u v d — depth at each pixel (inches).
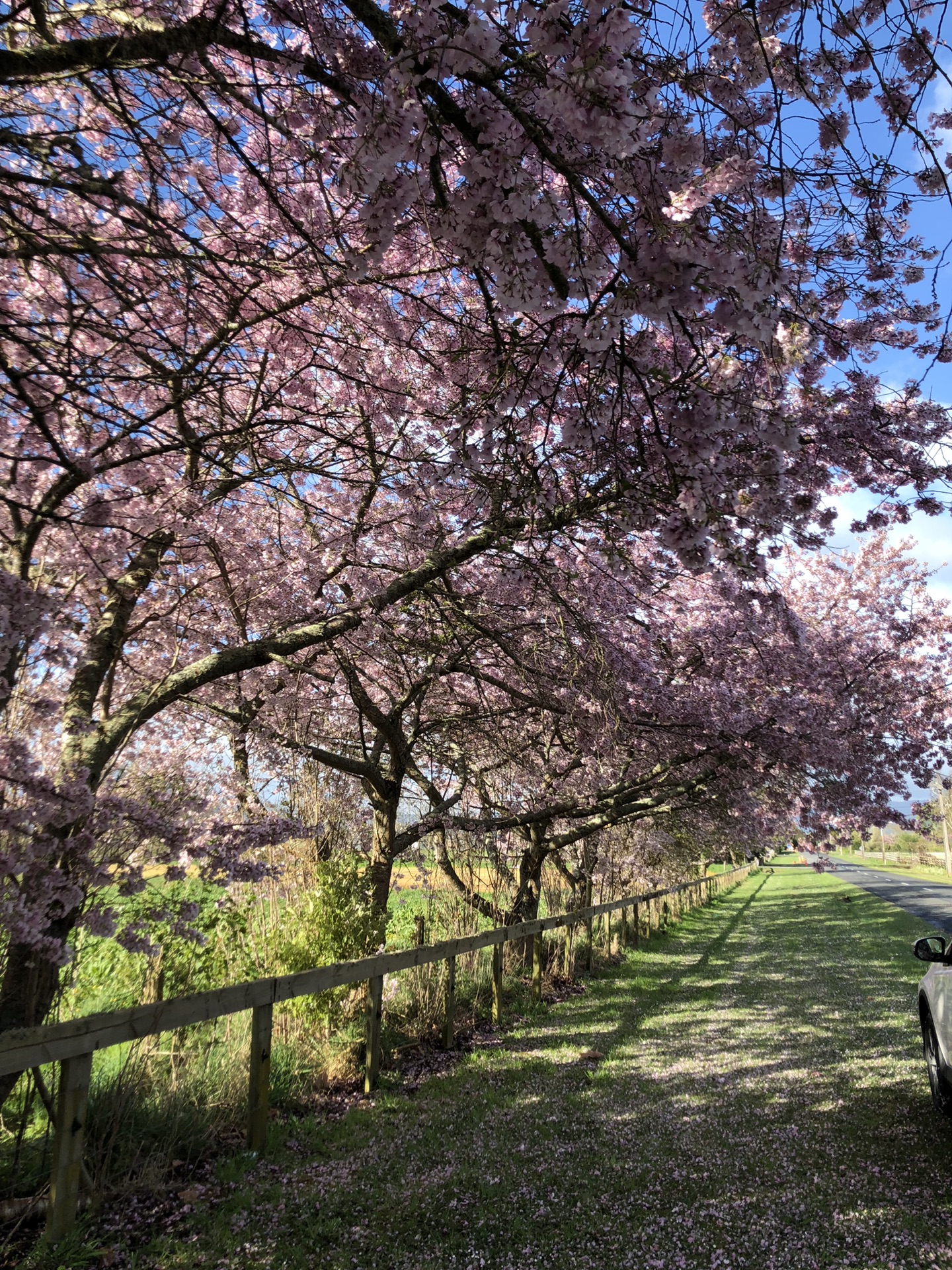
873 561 525.3
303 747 267.3
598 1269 131.7
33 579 167.6
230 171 155.1
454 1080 242.8
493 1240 142.6
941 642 486.9
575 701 291.9
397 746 294.2
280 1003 253.0
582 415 106.1
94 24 112.6
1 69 82.4
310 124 105.3
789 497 122.3
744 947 581.9
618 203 93.2
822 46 95.2
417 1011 302.0
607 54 67.6
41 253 96.2
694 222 80.4
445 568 213.8
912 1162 174.7
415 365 210.1
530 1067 258.1
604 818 423.2
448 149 88.1
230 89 93.7
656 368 95.5
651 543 308.0
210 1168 169.6
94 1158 156.6
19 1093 172.6
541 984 398.6
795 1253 134.6
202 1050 215.5
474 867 405.4
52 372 105.9
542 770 373.4
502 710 307.4
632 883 652.7
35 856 122.4
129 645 243.6
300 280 147.2
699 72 89.2
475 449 124.0
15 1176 143.5
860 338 190.1
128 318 164.4
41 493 171.0
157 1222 146.1
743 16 94.0
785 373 111.1
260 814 261.3
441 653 284.4
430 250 158.7
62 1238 133.6
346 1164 176.1
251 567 240.4
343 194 91.7
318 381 220.2
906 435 193.9
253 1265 132.2
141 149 103.1
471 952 380.5
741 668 374.6
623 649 306.5
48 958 125.2
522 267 78.7
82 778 133.0
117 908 165.9
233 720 247.3
